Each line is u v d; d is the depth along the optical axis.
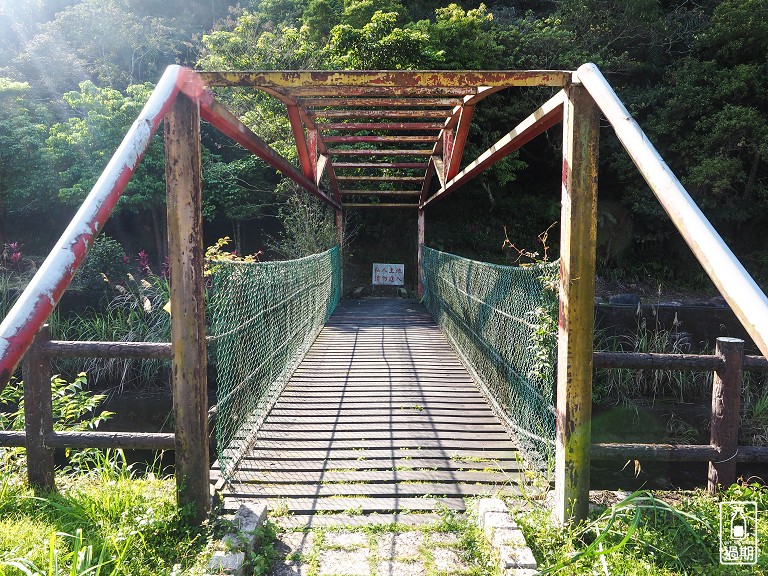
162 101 1.98
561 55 12.19
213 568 1.81
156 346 2.66
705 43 12.20
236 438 3.13
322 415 3.88
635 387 6.82
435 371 5.24
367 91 3.09
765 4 11.45
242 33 10.75
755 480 4.46
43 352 2.65
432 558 2.05
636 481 4.33
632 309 7.64
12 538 2.08
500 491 2.66
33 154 10.55
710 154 11.32
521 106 12.27
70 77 14.12
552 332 2.74
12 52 15.08
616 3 12.88
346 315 9.04
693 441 5.61
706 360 2.62
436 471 2.93
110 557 1.93
